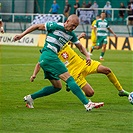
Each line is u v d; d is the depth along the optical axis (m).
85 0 83.81
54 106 23.73
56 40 21.88
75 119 20.42
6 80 33.22
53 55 21.89
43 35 74.31
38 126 18.92
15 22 80.50
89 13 77.00
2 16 81.44
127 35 75.31
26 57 52.38
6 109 22.55
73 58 23.41
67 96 26.94
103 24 53.66
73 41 22.34
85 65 23.50
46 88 23.17
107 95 27.61
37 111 22.23
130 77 36.69
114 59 52.94
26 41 75.12
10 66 42.62
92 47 56.44
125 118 20.84
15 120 20.02
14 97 26.17
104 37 53.84
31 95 23.09
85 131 18.17
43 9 85.06
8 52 59.19
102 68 23.75
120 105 24.30
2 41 76.75
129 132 18.17
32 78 22.62
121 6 78.44
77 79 23.34
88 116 21.16
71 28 21.77
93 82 33.31
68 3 83.81
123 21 76.50
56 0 84.75
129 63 48.25
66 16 79.06
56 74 21.92
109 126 19.14
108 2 79.31
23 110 22.41
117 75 37.78
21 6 85.25
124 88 30.77
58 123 19.55
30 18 80.75
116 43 69.88
